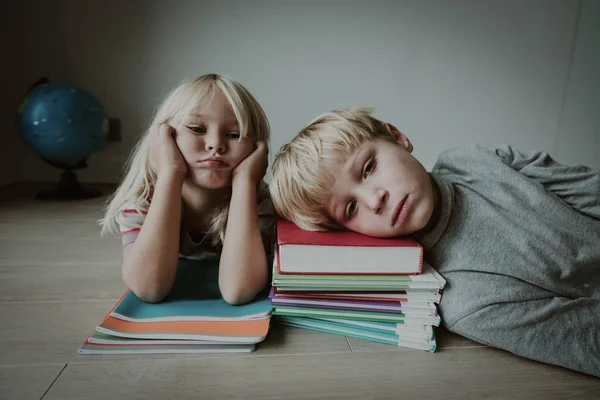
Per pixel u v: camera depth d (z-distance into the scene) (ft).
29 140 5.72
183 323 2.01
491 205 2.30
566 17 7.30
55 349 1.89
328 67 7.17
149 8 6.64
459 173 2.69
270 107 7.25
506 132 7.74
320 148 2.28
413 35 7.18
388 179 2.12
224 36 6.89
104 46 6.72
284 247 1.99
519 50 7.38
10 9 6.48
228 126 2.37
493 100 7.57
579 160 7.91
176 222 2.28
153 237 2.20
